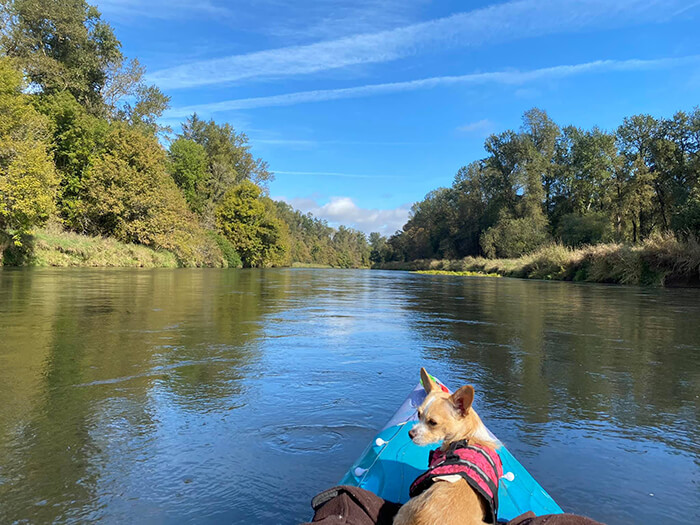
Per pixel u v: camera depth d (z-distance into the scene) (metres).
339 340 8.06
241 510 2.72
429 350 7.36
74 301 12.22
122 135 39.59
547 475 3.25
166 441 3.68
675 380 5.75
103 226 39.44
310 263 124.75
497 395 5.10
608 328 9.84
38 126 28.44
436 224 89.00
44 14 40.81
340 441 3.74
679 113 45.34
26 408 4.34
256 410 4.43
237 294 16.42
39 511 2.67
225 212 61.03
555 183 60.19
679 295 19.14
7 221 27.22
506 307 14.07
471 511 1.99
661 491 3.06
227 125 72.12
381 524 2.12
